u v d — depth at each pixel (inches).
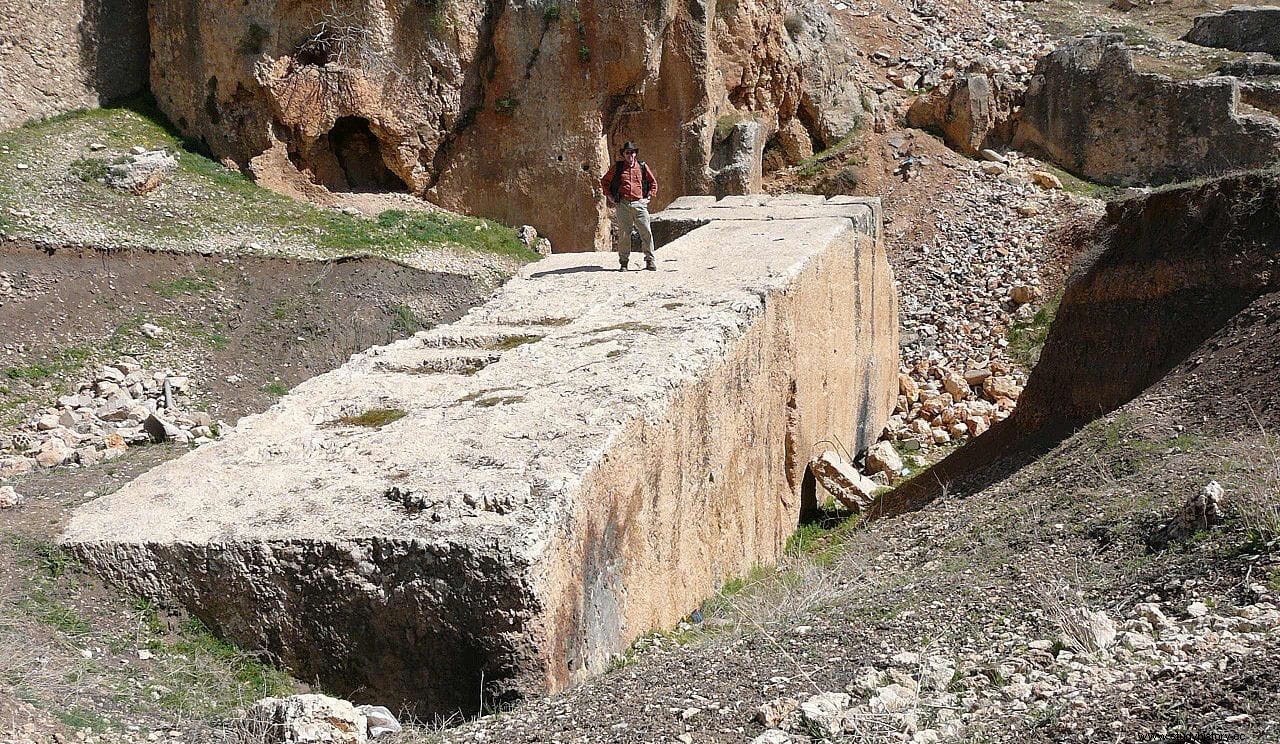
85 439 515.8
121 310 639.1
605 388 312.2
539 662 230.7
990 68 944.9
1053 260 767.7
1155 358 446.6
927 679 197.5
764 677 214.5
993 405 653.3
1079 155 887.7
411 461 275.1
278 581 241.8
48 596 241.4
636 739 189.3
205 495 270.5
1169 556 248.4
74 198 703.1
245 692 233.9
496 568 229.8
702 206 615.8
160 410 568.1
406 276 733.9
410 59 821.9
